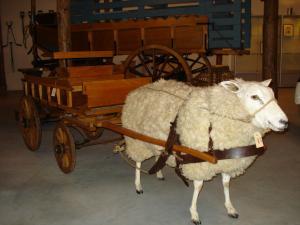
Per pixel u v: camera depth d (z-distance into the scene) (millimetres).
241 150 3213
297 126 7949
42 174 5219
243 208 4016
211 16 6598
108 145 6734
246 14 6504
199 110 3266
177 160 3531
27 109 6156
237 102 3139
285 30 13594
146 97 4023
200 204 4145
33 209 4066
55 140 5156
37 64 8328
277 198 4262
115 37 7117
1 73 14828
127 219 3791
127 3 7539
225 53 6551
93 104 4406
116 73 5703
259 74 13781
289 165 5453
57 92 5047
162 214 3898
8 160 5926
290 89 13641
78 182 4883
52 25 8203
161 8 7160
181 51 6367
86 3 8133
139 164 4418
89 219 3805
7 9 14633
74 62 7133
